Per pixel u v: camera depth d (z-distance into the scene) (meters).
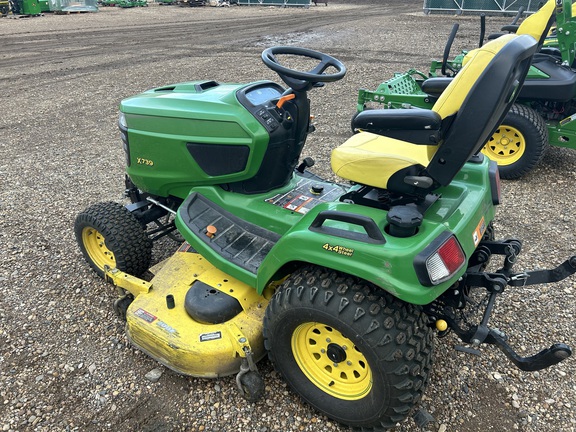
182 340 2.29
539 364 1.89
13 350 2.70
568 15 4.57
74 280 3.32
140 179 3.00
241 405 2.33
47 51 13.52
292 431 2.20
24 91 9.09
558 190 4.54
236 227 2.62
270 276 2.16
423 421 2.10
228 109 2.55
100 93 8.75
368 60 10.77
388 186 2.17
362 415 2.04
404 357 1.84
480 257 2.45
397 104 5.37
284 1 29.09
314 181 2.93
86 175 5.16
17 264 3.50
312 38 14.63
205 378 2.41
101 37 16.08
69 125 7.03
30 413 2.31
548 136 4.66
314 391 2.20
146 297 2.58
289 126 2.59
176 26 19.00
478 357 2.57
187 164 2.72
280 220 2.50
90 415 2.30
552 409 2.28
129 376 2.52
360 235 1.87
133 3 29.02
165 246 3.68
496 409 2.28
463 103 1.81
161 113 2.71
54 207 4.41
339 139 5.92
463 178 2.45
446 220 2.06
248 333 2.30
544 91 4.56
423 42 13.08
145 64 11.23
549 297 3.03
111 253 3.18
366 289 1.90
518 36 1.86
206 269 2.69
